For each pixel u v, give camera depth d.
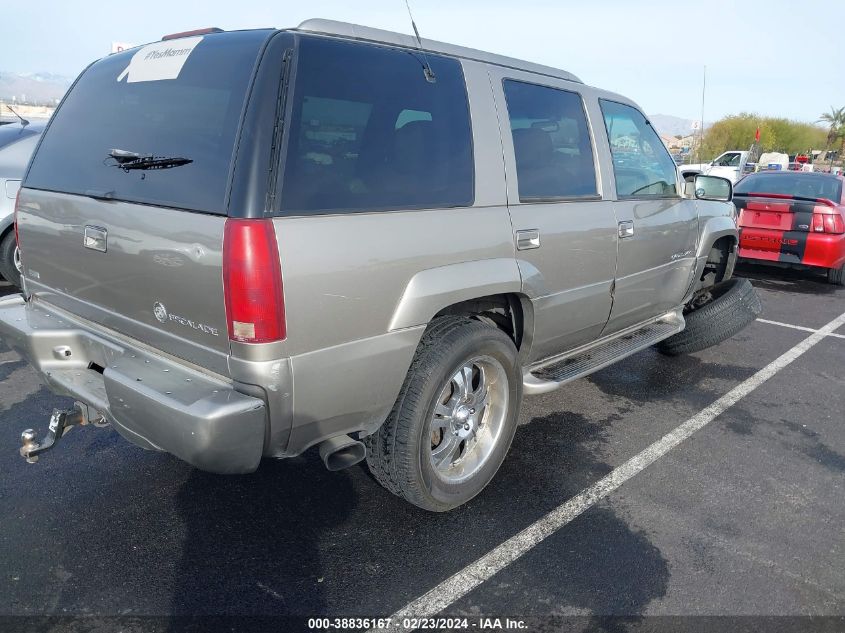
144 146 2.52
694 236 4.66
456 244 2.72
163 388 2.27
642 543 2.90
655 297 4.37
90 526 2.88
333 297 2.29
